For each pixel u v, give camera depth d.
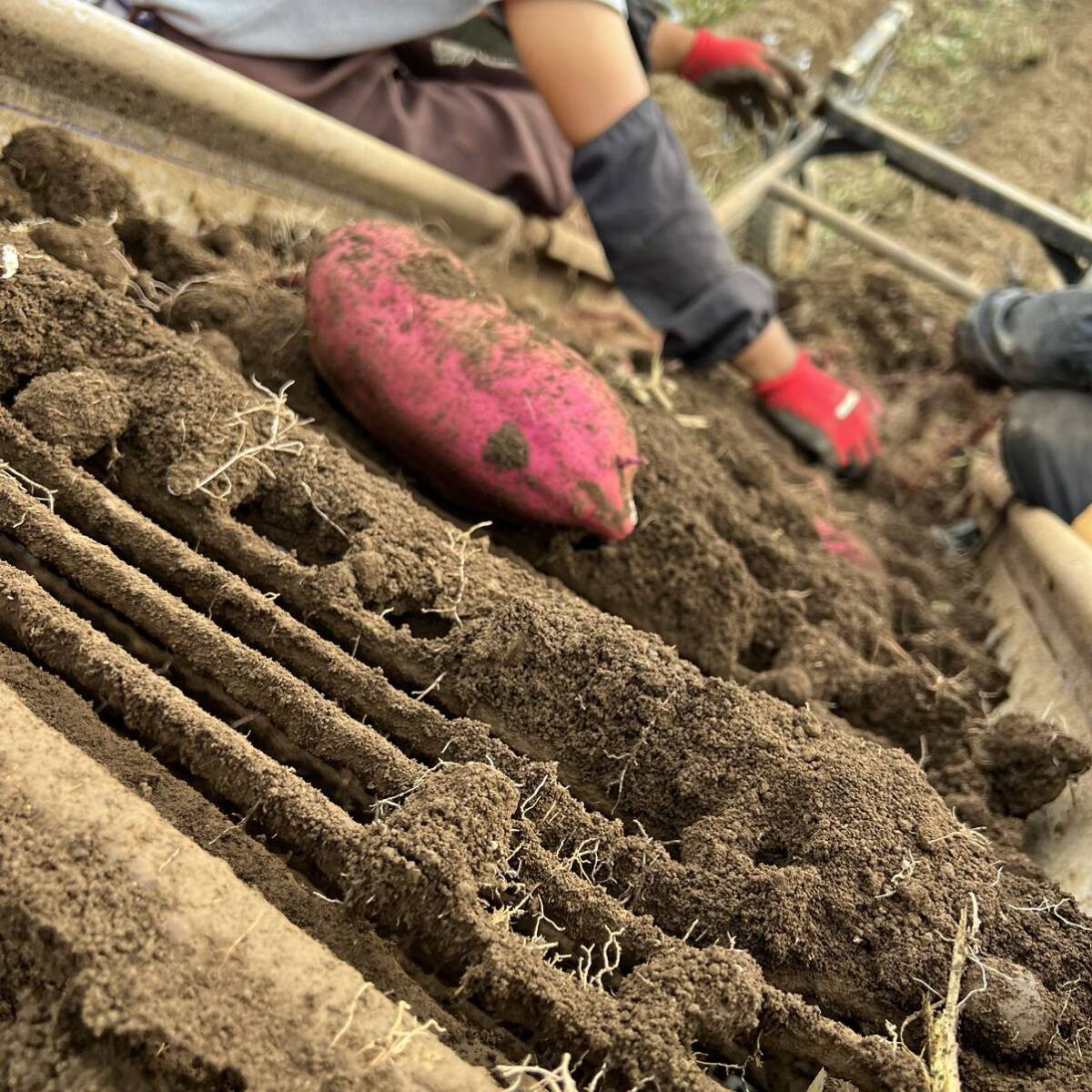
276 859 1.07
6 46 1.63
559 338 2.25
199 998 0.83
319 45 2.05
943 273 2.99
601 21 1.85
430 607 1.38
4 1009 0.86
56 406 1.34
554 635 1.31
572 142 2.03
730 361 2.52
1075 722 1.62
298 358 1.75
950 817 1.23
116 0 2.05
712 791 1.22
